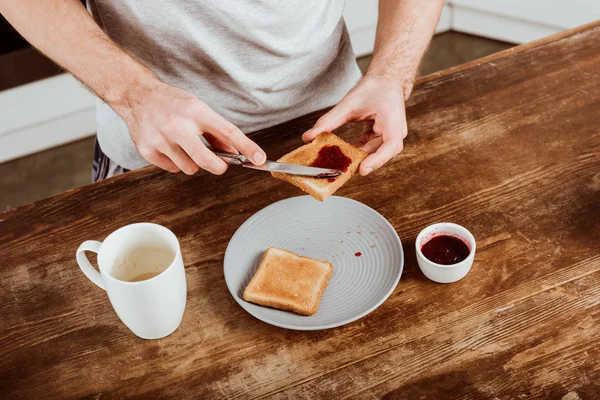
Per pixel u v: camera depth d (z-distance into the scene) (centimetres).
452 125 144
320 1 151
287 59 154
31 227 129
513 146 137
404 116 129
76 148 316
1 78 274
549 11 315
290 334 107
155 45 144
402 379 100
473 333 105
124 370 104
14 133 302
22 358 107
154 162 121
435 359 102
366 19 330
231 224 126
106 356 107
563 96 148
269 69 154
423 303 110
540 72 155
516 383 98
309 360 104
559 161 133
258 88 156
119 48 129
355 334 106
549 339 103
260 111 162
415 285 113
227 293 114
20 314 114
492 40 351
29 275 120
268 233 122
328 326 104
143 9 137
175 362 105
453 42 354
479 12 342
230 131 112
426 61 344
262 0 140
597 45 160
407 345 104
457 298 110
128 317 103
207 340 108
